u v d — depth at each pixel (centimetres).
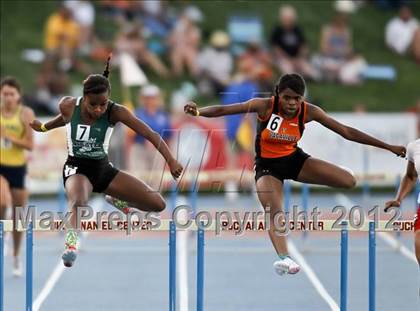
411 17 6200
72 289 2670
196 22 5900
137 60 5375
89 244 3522
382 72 5762
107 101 1875
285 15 5391
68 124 1909
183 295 2594
